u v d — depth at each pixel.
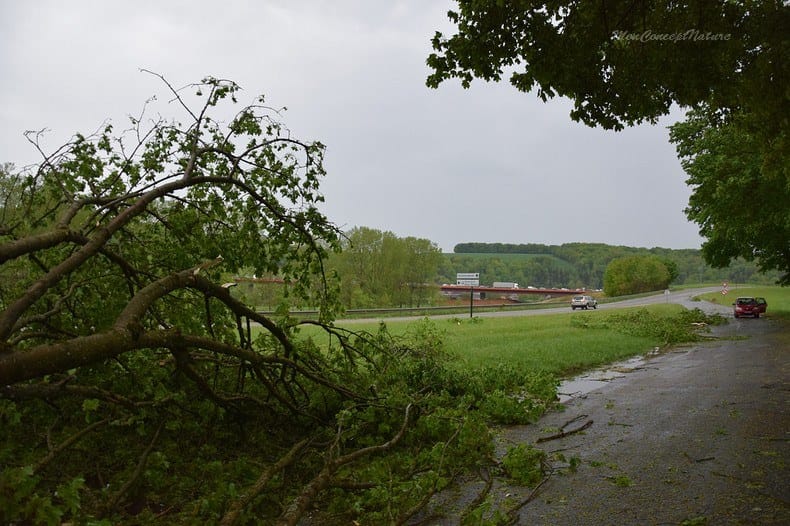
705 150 27.61
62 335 5.16
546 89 7.90
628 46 7.68
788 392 10.04
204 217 6.82
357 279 50.19
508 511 4.69
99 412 5.33
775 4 7.43
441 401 7.89
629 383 11.81
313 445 5.81
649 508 4.66
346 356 7.92
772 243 33.53
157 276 6.13
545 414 8.74
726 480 5.30
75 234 4.76
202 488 4.56
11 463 4.34
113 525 3.66
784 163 11.34
